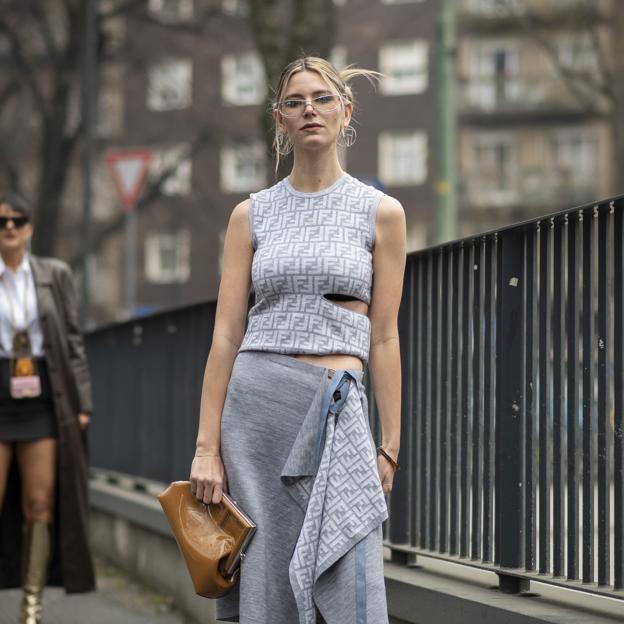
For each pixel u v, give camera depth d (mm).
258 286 4984
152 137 39156
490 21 59094
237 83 46250
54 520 8781
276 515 4918
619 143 50594
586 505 5305
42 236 37250
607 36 46531
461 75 60688
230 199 51281
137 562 10375
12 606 9492
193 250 61812
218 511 4996
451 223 21109
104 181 43844
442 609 5797
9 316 8398
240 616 4848
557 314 5559
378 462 5035
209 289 61625
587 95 48094
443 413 6480
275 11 18750
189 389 9664
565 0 41531
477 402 6141
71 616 8945
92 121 30312
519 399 5836
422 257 6777
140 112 49438
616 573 5102
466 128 61188
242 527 4871
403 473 6891
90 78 30578
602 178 59281
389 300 5012
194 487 5031
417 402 6785
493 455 5988
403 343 6969
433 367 6613
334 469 4848
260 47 18641
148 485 10984
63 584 8625
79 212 44938
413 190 62531
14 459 8945
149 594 9742
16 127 39938
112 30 37281
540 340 5684
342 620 4785
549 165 60188
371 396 7141
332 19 18234
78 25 36469
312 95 4973
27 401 8469
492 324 6020
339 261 4898
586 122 59500
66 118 37281
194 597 8562
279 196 5062
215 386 5062
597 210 5289
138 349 11328
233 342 5098
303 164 5023
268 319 4973
